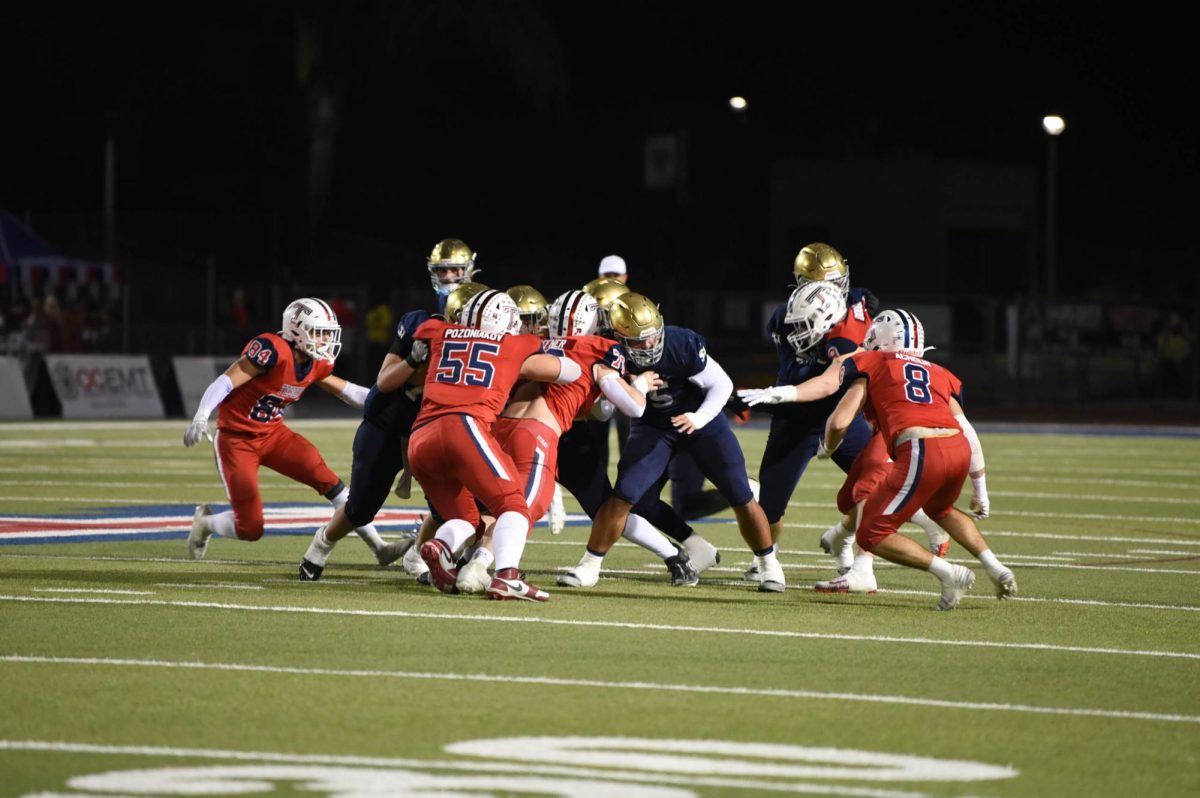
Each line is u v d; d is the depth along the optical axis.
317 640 26.78
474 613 29.83
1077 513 51.88
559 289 137.25
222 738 20.33
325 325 34.34
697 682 23.95
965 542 31.69
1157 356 126.88
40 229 137.88
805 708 22.39
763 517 33.56
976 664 25.72
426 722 21.23
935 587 34.72
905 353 31.66
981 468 31.64
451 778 18.69
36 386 100.94
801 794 18.27
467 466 30.77
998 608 31.73
